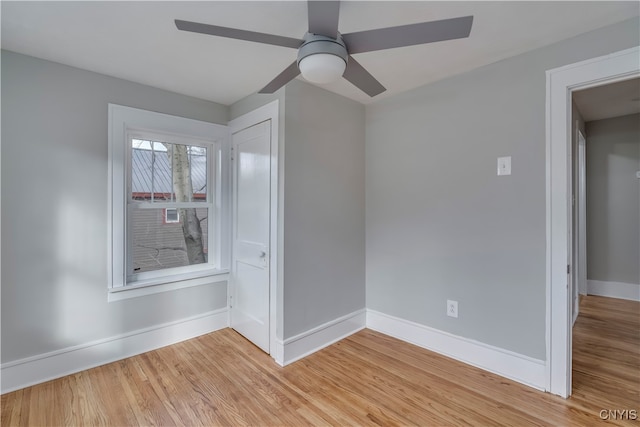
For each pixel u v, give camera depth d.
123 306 2.47
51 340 2.16
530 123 2.04
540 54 2.00
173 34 1.82
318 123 2.60
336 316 2.79
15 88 2.02
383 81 2.52
